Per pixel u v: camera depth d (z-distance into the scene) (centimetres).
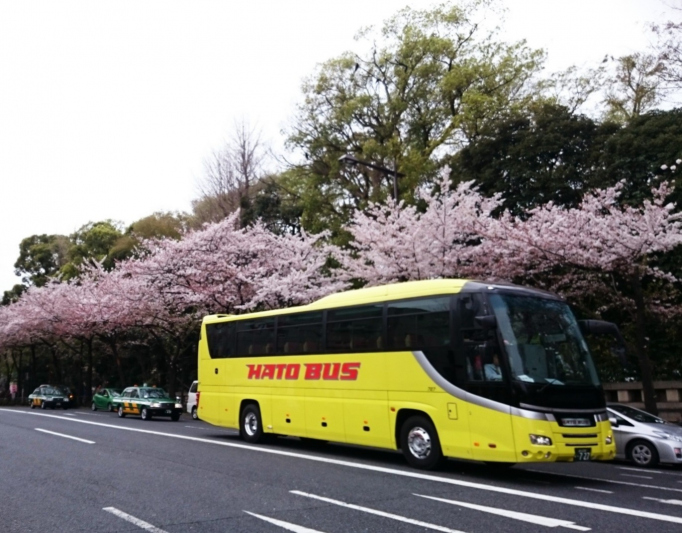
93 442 1723
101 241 5147
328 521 763
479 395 1105
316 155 3569
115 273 3512
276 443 1680
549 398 1058
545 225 1777
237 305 2766
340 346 1415
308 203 3412
